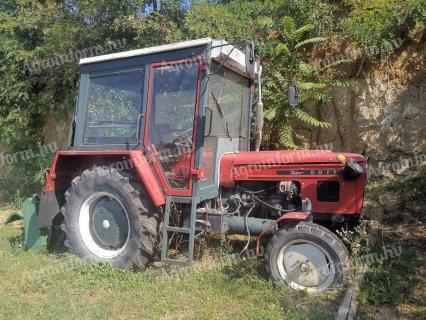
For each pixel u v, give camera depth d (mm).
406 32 6188
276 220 3811
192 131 3938
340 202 3818
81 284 3805
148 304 3385
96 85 4492
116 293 3609
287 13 6984
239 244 4664
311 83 6230
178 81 3982
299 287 3553
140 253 4016
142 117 4148
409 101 6223
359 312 3160
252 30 6781
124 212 4242
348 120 6637
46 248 4789
